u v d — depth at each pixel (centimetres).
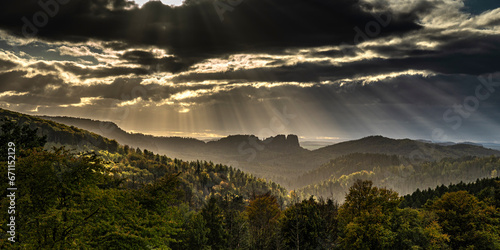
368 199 6181
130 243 1675
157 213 1970
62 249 1534
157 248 1847
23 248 1495
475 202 7281
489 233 6675
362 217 5694
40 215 1546
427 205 8788
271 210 8250
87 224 1675
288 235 6006
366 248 5497
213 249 5350
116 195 1864
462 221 6981
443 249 6150
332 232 6488
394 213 6353
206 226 5409
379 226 5553
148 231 1773
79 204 1750
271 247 5838
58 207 1702
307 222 5966
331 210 7206
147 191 2038
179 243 4756
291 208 6338
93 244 1622
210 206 5622
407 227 6125
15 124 3036
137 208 1869
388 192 6419
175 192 2142
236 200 8962
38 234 1535
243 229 6197
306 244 5906
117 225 1711
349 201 6344
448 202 7394
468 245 6750
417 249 5781
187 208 5494
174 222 1970
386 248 5978
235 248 5666
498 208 7912
